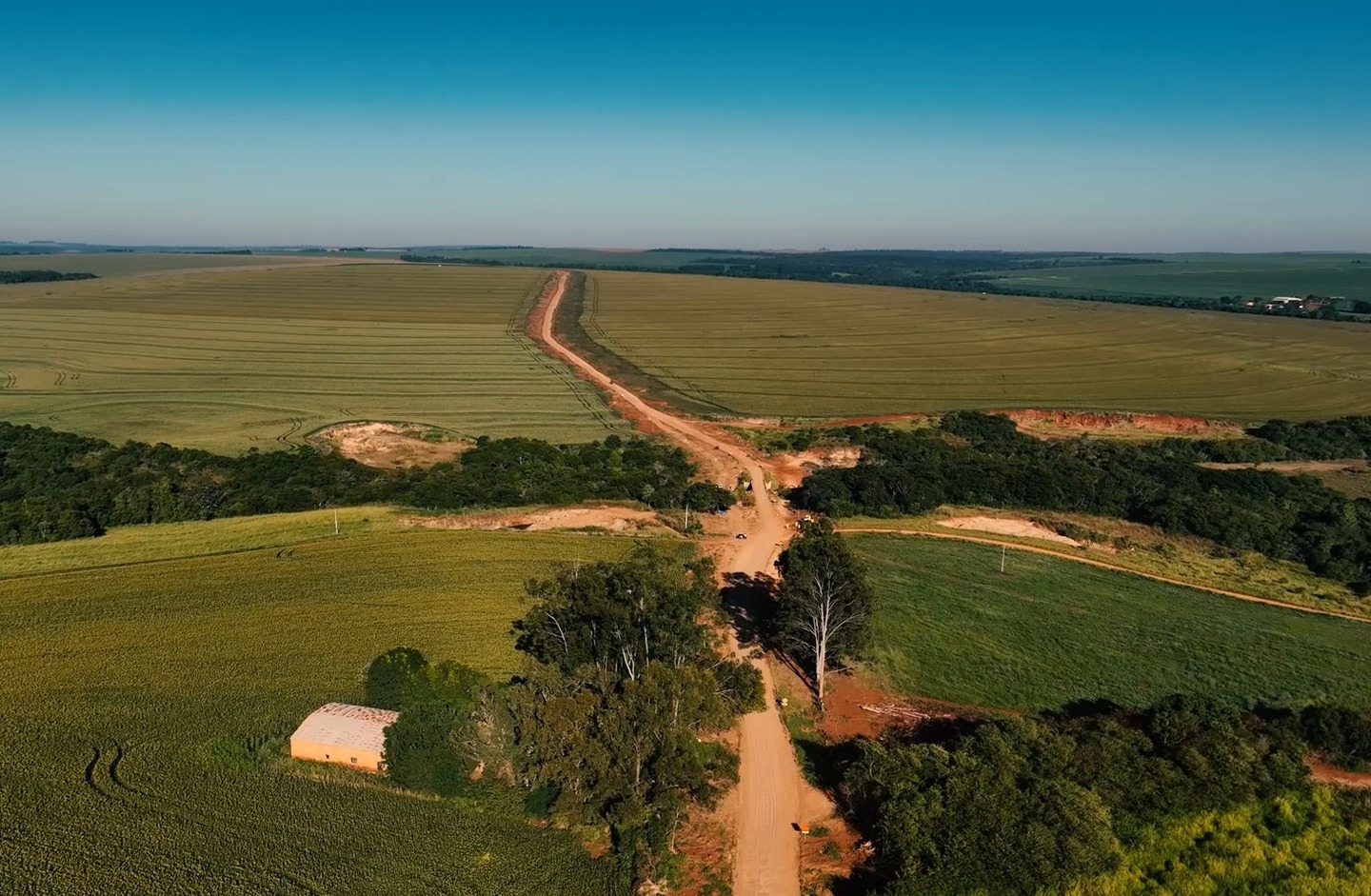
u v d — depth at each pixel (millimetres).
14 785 39156
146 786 39250
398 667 46469
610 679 45062
